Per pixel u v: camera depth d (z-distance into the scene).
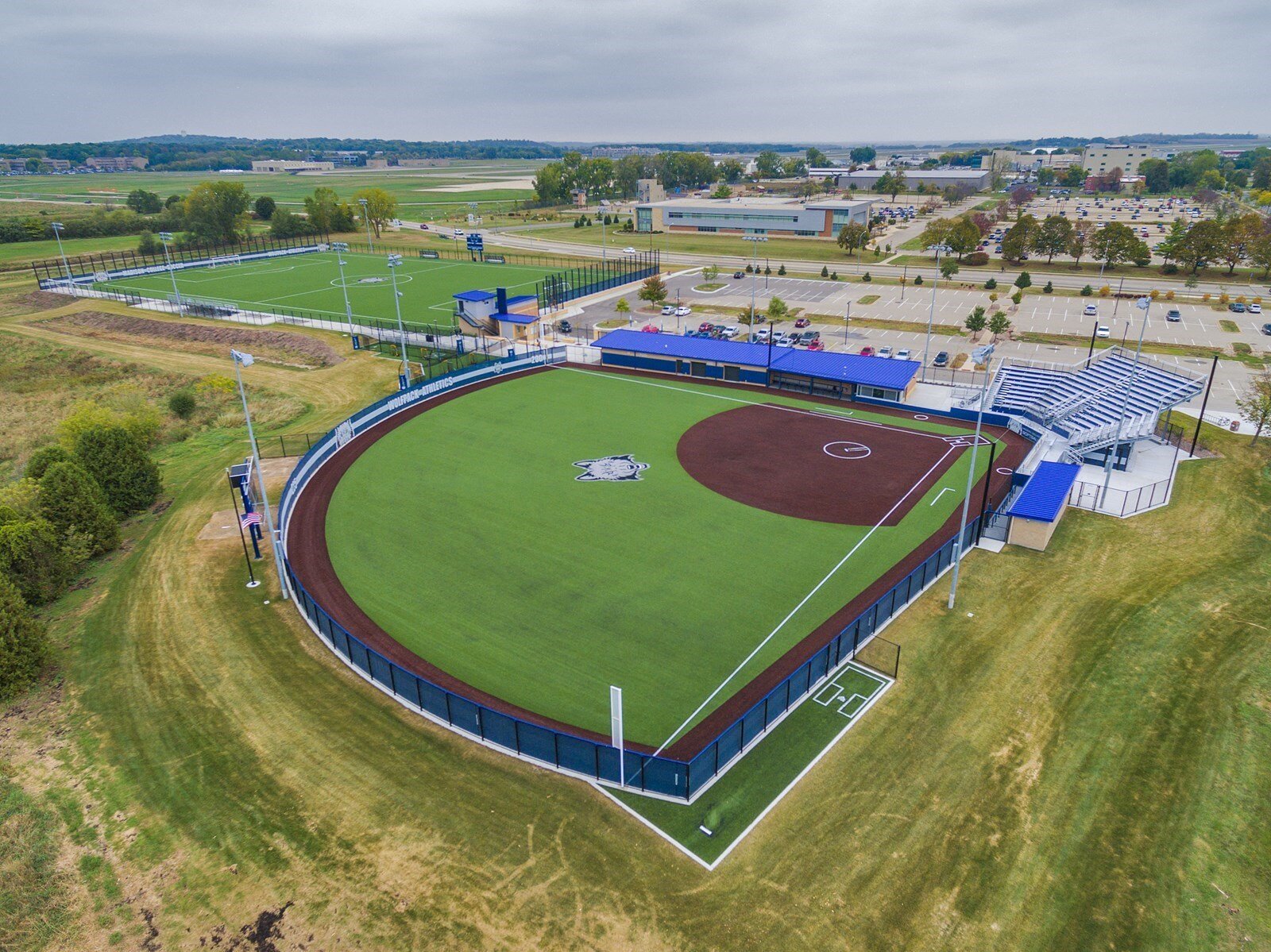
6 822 25.97
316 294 121.38
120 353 92.69
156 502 51.75
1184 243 124.75
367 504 50.22
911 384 71.38
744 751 29.14
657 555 43.66
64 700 32.28
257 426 66.62
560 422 64.88
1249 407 62.31
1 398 78.75
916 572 38.88
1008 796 26.91
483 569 42.44
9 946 21.92
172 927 22.47
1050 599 38.84
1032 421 62.25
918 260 147.75
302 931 22.28
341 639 35.56
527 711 31.62
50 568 39.78
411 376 78.50
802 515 48.16
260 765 28.61
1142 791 27.02
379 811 26.44
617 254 159.62
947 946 21.77
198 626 37.50
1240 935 22.06
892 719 30.80
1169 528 46.06
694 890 23.42
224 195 172.38
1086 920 22.50
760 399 70.38
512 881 23.75
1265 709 30.78
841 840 25.17
